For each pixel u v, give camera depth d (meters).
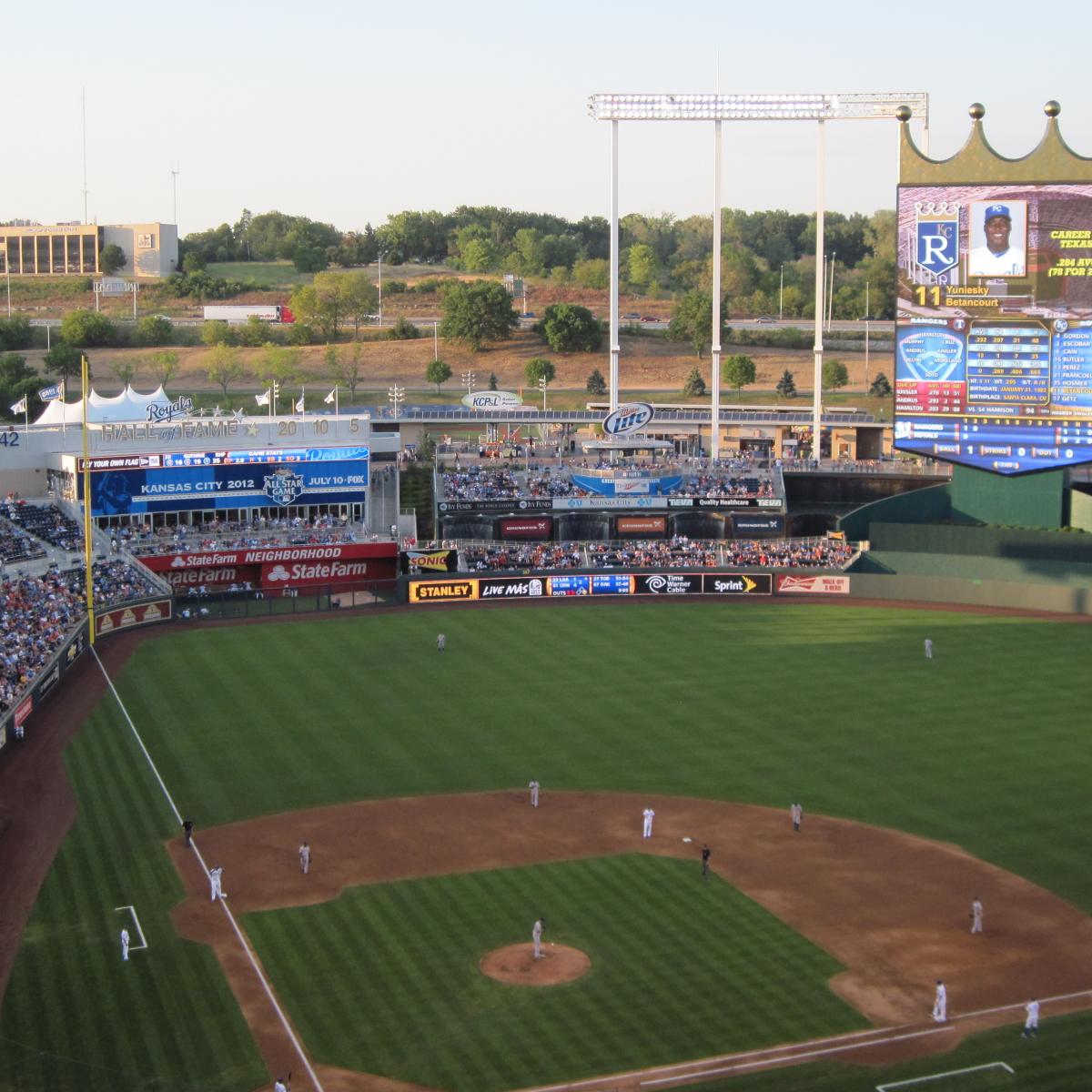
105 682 86.12
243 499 124.31
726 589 115.94
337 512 129.50
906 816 61.94
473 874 55.50
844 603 112.50
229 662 91.44
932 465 145.88
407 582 112.44
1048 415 108.88
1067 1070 40.91
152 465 119.50
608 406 175.12
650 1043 42.34
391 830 60.53
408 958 47.94
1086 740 73.25
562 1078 40.41
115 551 110.94
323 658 92.75
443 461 147.00
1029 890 53.81
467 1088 39.91
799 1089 39.94
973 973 46.91
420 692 83.56
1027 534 114.75
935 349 111.38
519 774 68.06
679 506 136.25
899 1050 42.03
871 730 75.25
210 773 68.44
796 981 46.22
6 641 86.25
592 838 59.44
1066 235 106.31
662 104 139.62
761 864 56.41
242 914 51.69
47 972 47.06
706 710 79.25
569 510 134.88
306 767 69.25
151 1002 44.91
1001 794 64.75
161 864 56.59
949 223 109.19
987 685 84.81
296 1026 43.38
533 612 109.12
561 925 50.53
